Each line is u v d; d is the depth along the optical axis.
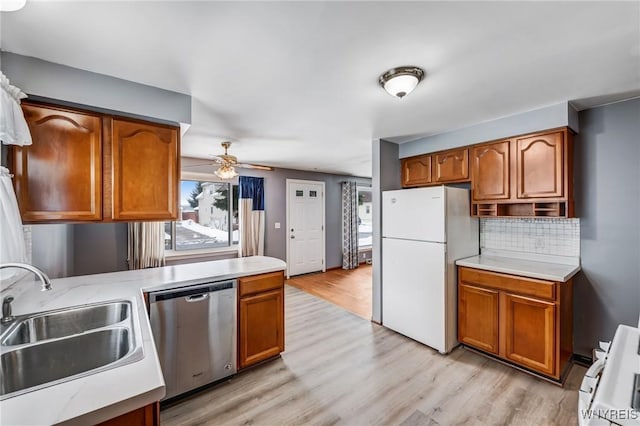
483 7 1.12
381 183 3.23
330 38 1.34
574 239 2.42
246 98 2.06
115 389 0.82
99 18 1.18
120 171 1.78
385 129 2.85
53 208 1.57
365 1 1.09
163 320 1.90
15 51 1.43
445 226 2.57
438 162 3.05
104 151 1.73
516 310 2.26
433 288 2.65
